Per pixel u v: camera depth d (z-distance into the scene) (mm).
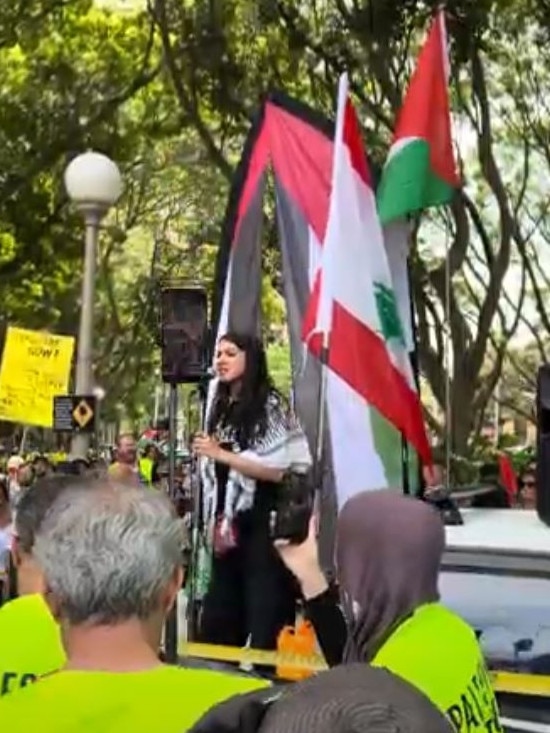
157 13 21156
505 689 4754
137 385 39875
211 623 5977
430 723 1559
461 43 18766
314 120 6934
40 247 24266
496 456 17312
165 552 2488
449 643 3070
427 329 23078
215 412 6305
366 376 5957
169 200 30781
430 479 6613
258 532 5926
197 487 6336
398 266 6727
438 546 3143
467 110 22766
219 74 20984
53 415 11398
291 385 6926
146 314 34406
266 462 6000
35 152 22141
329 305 5992
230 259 7188
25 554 3375
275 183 6969
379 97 21328
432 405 26672
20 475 14445
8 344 11438
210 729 1835
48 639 3146
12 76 22125
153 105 23938
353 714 1539
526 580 4930
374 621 3117
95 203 12195
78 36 22578
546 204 31141
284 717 1566
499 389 39375
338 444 5922
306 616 4578
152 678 2457
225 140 21906
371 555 3129
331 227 6062
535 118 26688
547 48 22859
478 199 29250
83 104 22375
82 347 12320
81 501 2537
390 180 6719
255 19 20781
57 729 2400
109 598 2447
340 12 19969
